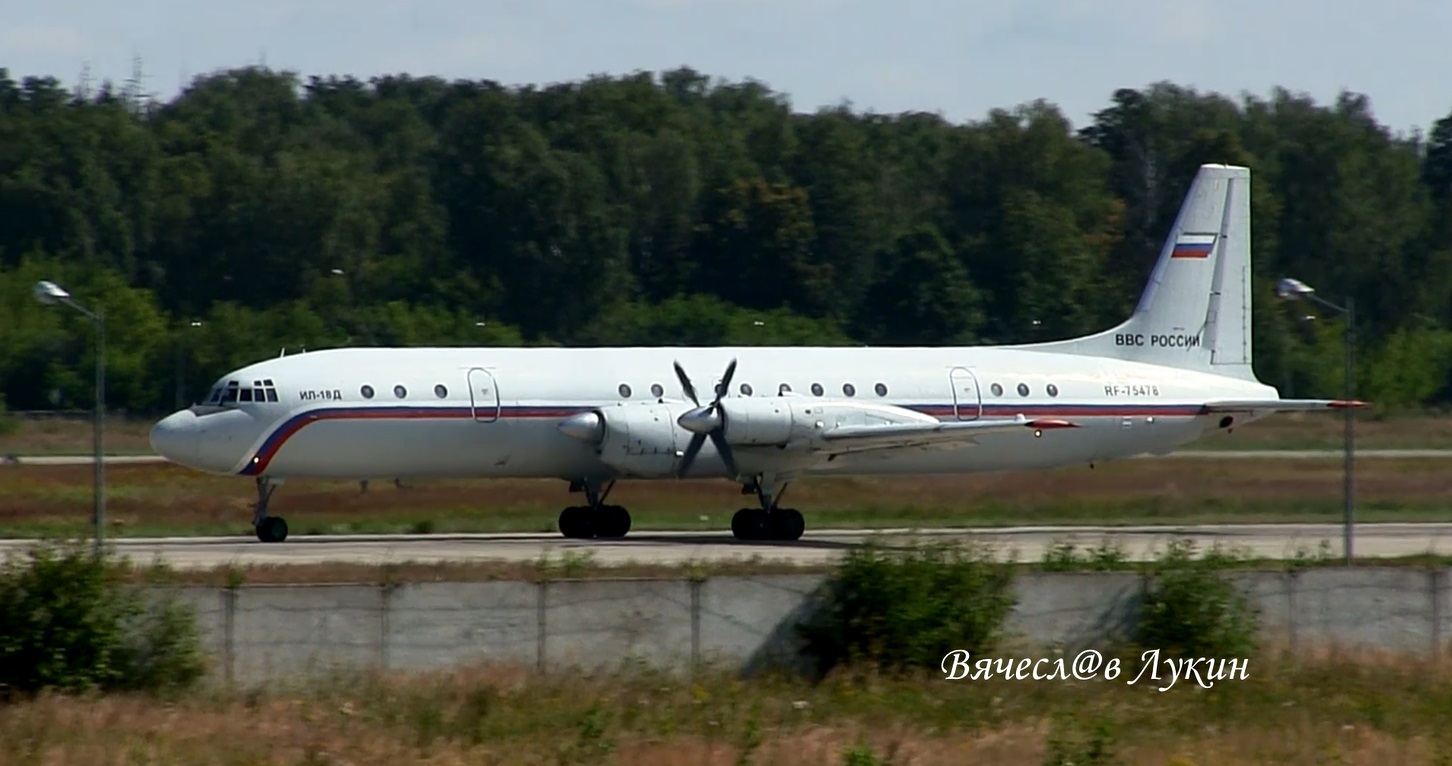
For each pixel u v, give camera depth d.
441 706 82.69
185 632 86.75
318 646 90.12
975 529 164.12
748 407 145.25
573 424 145.38
